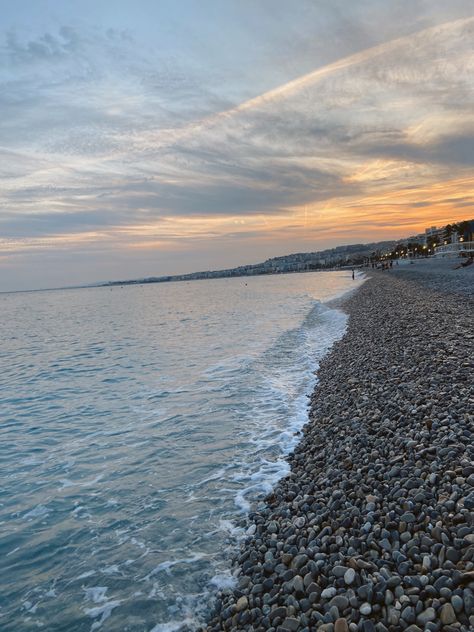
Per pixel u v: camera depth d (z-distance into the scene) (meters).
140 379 20.55
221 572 6.23
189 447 11.42
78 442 12.61
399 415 9.25
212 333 36.84
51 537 7.81
